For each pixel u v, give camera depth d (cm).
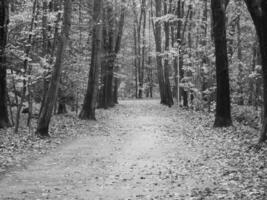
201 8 3134
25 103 2669
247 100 2867
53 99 1727
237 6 2534
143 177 990
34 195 831
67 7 1703
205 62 2630
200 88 3011
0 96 1898
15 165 1148
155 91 7006
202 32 2902
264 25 1162
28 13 1862
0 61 1786
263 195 732
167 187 881
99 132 1967
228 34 2569
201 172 1012
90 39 3084
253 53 2620
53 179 989
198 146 1438
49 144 1545
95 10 2534
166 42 3469
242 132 1628
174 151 1373
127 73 6600
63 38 1712
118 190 871
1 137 1583
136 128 2127
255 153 1146
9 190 873
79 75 2653
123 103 4303
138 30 5728
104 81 3550
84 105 2511
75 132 1927
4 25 1766
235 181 872
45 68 2011
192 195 791
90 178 1000
